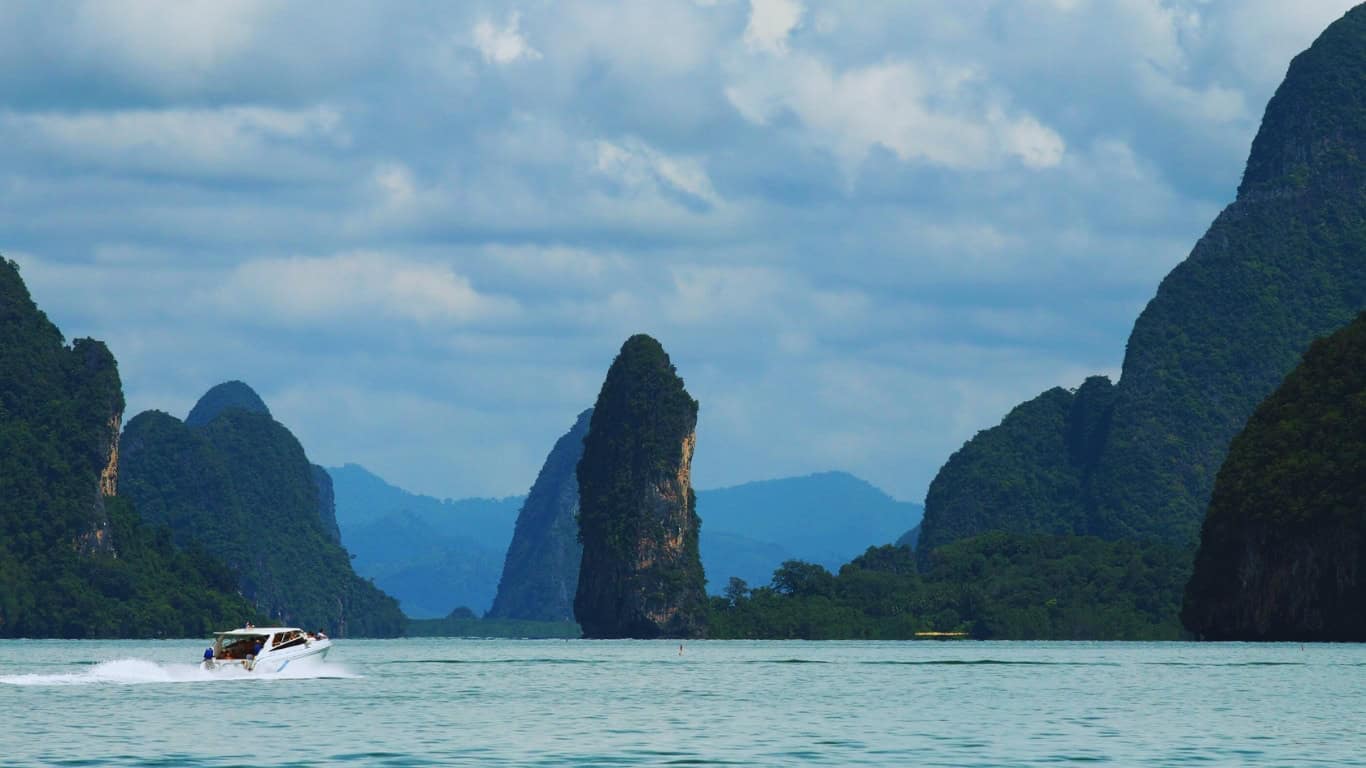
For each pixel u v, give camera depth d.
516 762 77.62
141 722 96.44
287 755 79.81
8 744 83.88
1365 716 104.50
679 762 78.00
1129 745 86.31
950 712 110.31
